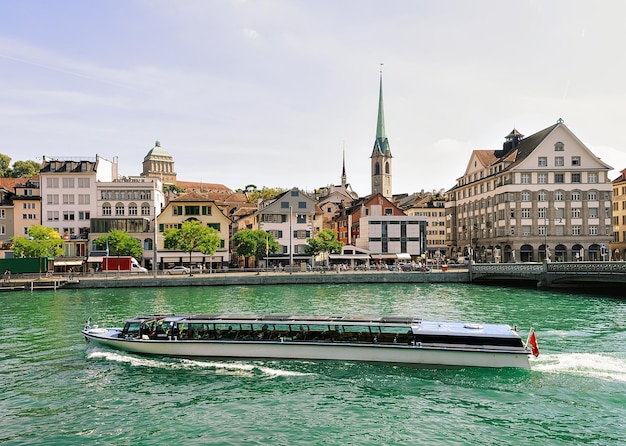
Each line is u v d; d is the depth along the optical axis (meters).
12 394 21.00
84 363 25.53
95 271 80.56
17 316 40.81
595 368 23.91
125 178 108.88
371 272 74.75
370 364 24.91
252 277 69.38
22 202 87.94
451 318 38.72
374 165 182.75
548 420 18.11
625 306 45.28
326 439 16.61
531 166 89.69
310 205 94.81
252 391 21.31
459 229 115.94
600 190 89.56
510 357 23.64
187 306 46.28
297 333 26.19
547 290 61.12
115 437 16.83
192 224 78.06
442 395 20.67
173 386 21.98
